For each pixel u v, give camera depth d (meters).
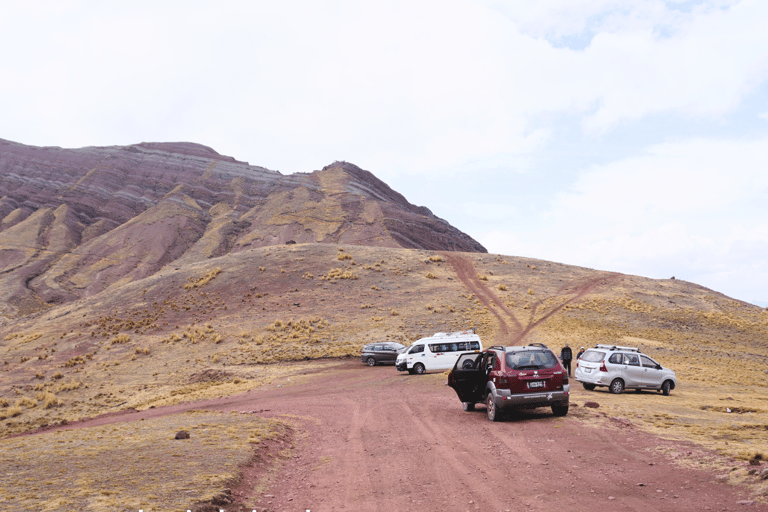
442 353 30.55
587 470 7.83
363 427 13.80
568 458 8.66
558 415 13.04
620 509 5.97
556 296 62.25
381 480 8.05
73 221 189.38
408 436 11.80
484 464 8.61
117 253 163.75
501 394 12.52
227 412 18.50
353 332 48.50
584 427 11.32
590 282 71.19
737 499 6.05
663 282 76.44
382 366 35.97
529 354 13.04
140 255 163.75
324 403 20.47
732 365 36.09
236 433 12.16
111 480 7.75
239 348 45.28
